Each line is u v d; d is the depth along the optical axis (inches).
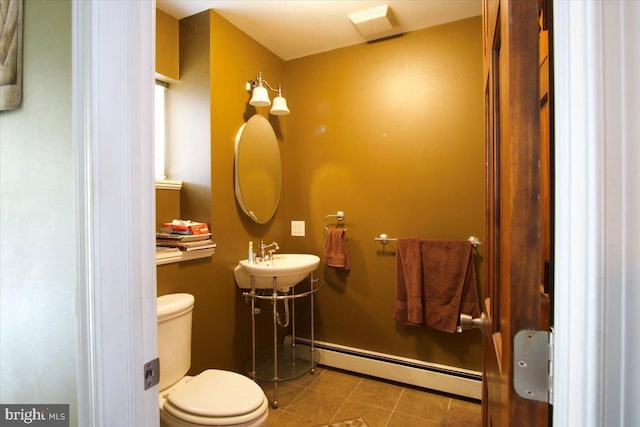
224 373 62.6
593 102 14.7
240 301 88.2
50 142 29.1
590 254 14.9
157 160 82.0
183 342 64.0
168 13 79.2
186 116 81.1
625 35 14.3
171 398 54.1
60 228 28.5
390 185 92.0
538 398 17.6
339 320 99.0
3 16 31.4
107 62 25.2
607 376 14.7
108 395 25.3
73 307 27.8
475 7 78.7
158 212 75.7
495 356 27.4
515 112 17.9
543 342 17.5
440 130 86.2
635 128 14.2
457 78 84.2
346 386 89.0
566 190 15.7
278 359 99.2
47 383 29.8
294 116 105.1
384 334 93.0
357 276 96.5
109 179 25.4
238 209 87.5
